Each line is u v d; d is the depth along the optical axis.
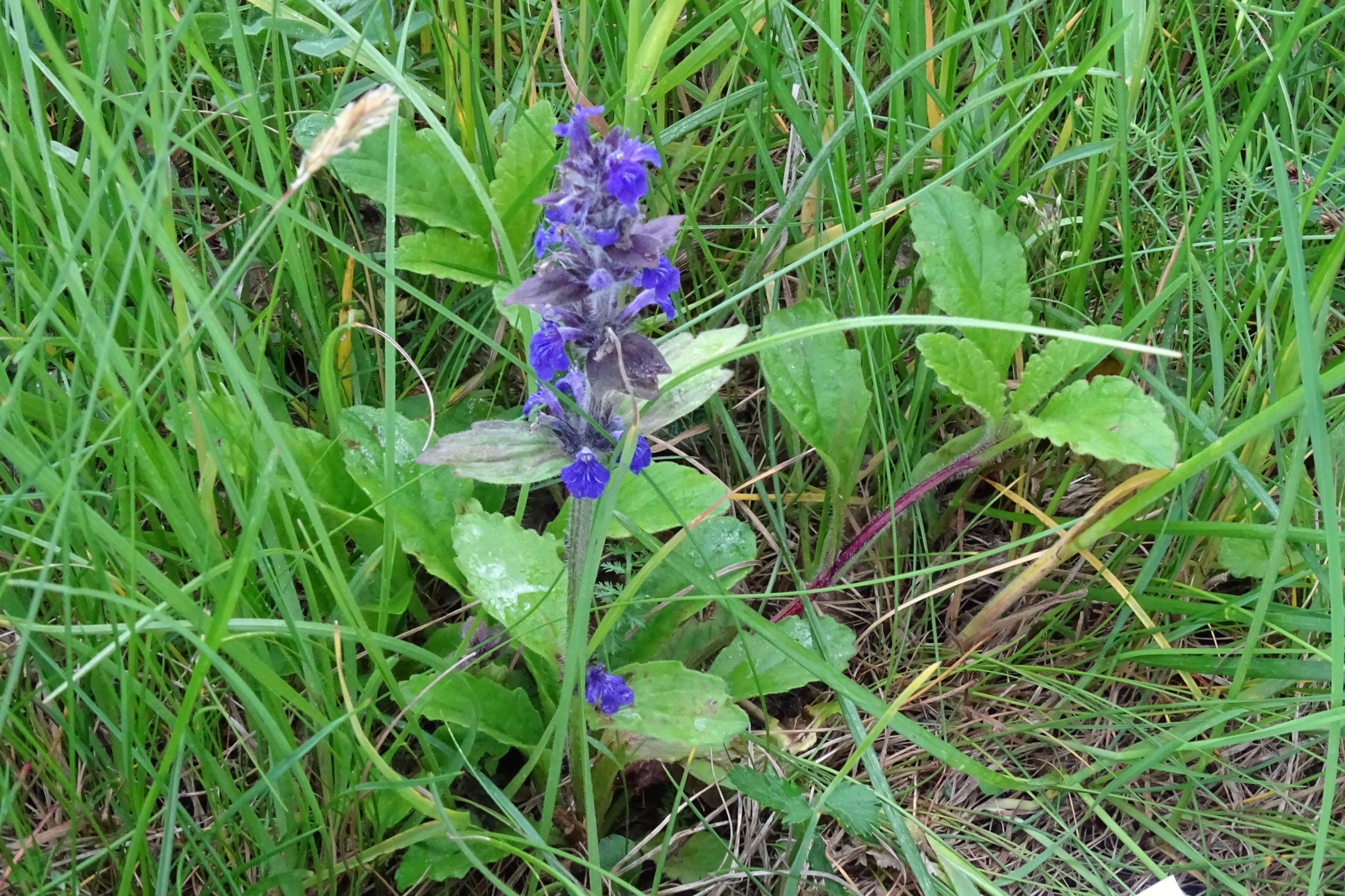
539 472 0.34
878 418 0.43
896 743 0.41
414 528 0.39
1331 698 0.32
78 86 0.28
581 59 0.44
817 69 0.44
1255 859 0.37
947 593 0.45
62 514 0.28
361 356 0.44
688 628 0.41
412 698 0.35
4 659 0.36
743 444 0.45
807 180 0.41
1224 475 0.42
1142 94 0.49
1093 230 0.44
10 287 0.39
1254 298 0.41
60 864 0.35
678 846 0.39
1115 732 0.41
